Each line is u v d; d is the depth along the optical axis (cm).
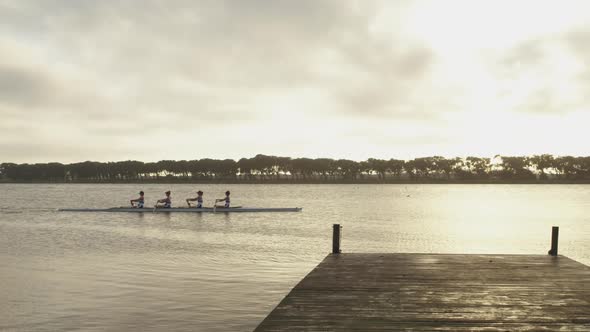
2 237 2806
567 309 848
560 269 1195
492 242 2686
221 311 1271
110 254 2175
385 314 812
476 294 948
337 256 1401
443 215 4791
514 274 1136
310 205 6750
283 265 1906
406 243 2622
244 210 4500
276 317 791
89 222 3675
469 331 731
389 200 8394
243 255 2156
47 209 5344
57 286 1521
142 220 3809
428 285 1023
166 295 1420
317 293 954
